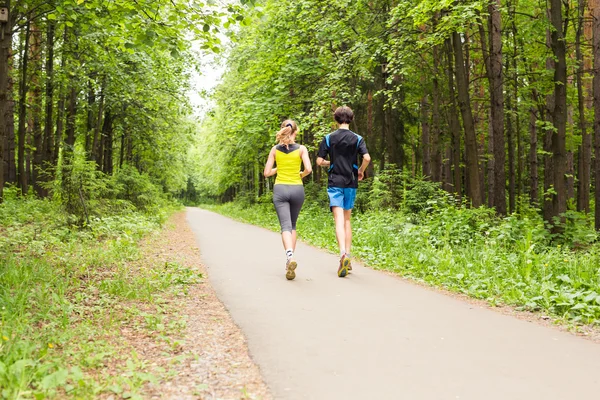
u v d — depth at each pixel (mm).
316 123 16109
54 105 19781
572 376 2773
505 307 4844
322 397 2477
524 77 17469
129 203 13453
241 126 18406
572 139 18734
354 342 3402
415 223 11516
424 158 20031
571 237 10398
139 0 7285
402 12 12305
